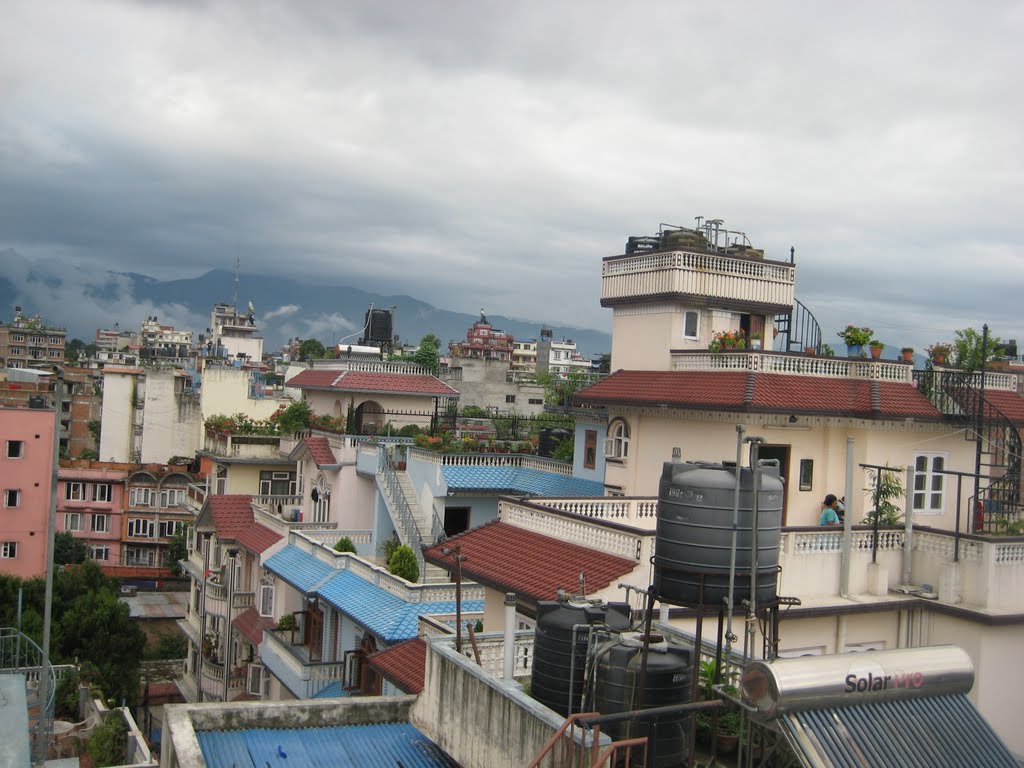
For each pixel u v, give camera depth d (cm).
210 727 1598
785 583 1953
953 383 2692
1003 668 1894
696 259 3000
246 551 4306
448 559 2298
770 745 1131
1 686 2022
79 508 7569
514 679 1588
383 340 5841
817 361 2659
